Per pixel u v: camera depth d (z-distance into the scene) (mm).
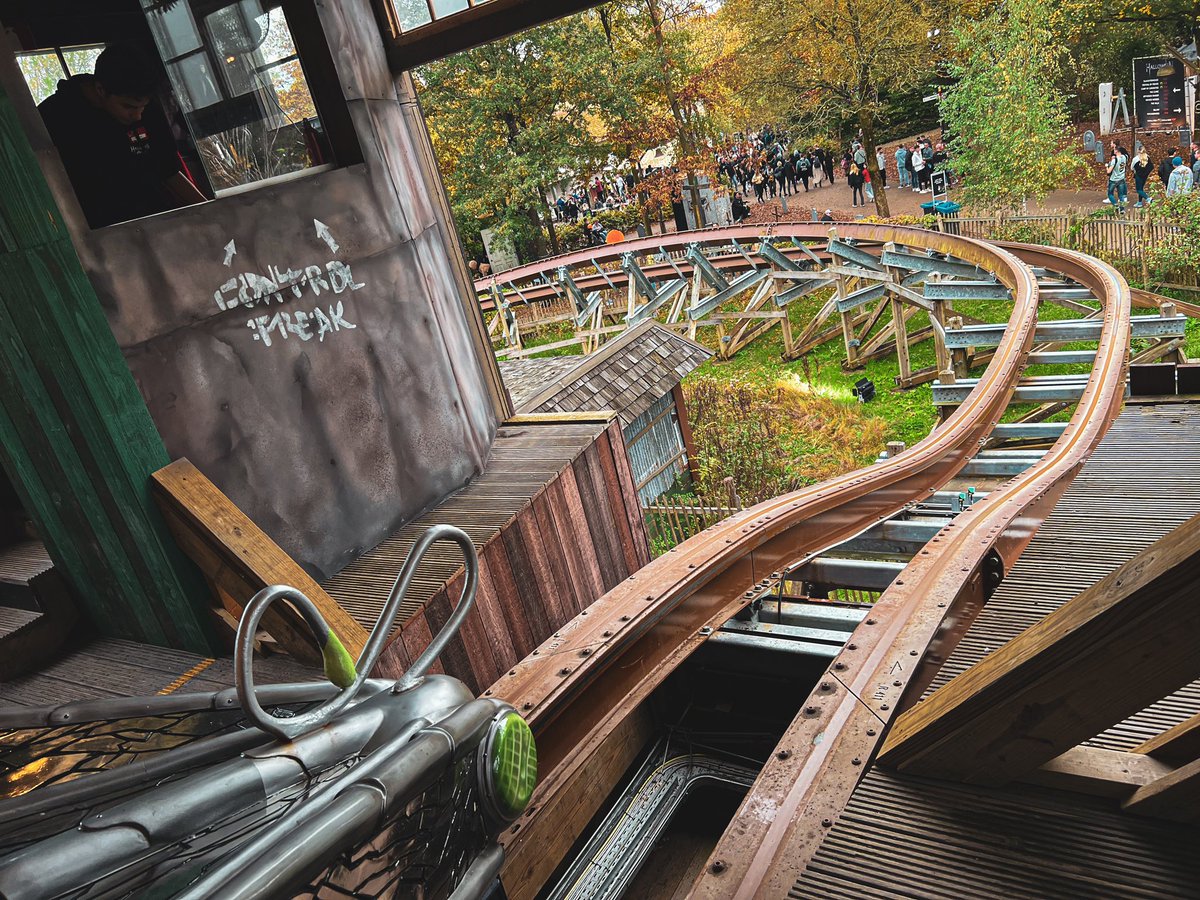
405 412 5160
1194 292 15289
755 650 3691
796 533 4070
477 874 1416
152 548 3758
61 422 3686
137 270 3707
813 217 24484
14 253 3367
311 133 4988
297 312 4484
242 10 4625
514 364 12750
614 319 23312
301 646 3617
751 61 25484
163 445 3773
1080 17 25797
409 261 5301
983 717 1606
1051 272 13492
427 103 25953
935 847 1614
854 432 14344
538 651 2934
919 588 2572
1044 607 2818
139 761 1246
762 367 18984
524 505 5027
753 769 3816
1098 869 1498
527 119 26625
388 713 1337
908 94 31641
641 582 3307
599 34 25594
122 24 5098
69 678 3975
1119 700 1405
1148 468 3988
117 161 4109
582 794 3633
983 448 6988
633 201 31547
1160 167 19281
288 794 1145
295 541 4453
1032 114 18453
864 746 1878
